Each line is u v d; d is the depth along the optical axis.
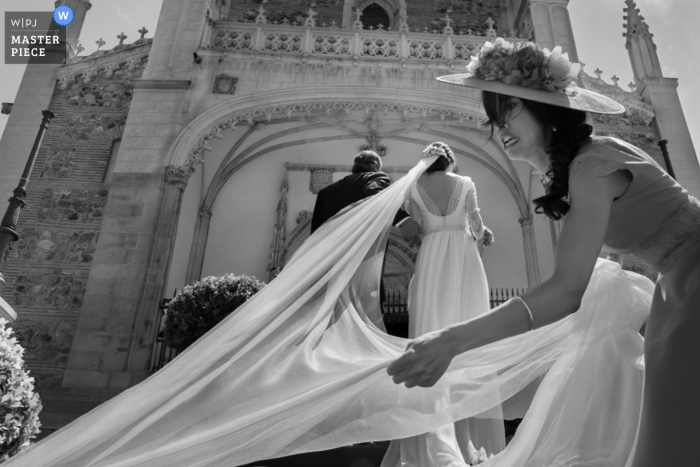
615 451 1.79
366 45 16.56
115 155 15.67
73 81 16.88
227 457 1.78
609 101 1.87
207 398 1.99
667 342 1.48
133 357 11.90
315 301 2.47
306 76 15.70
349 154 18.66
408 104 15.43
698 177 15.78
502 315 1.38
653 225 1.62
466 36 16.67
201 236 17.23
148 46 17.03
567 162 1.70
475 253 3.55
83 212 14.75
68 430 1.97
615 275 2.12
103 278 12.77
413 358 1.33
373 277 2.94
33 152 9.23
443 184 3.68
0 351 5.31
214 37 16.62
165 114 14.93
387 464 2.58
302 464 3.50
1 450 5.07
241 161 18.25
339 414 1.87
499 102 1.89
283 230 17.39
